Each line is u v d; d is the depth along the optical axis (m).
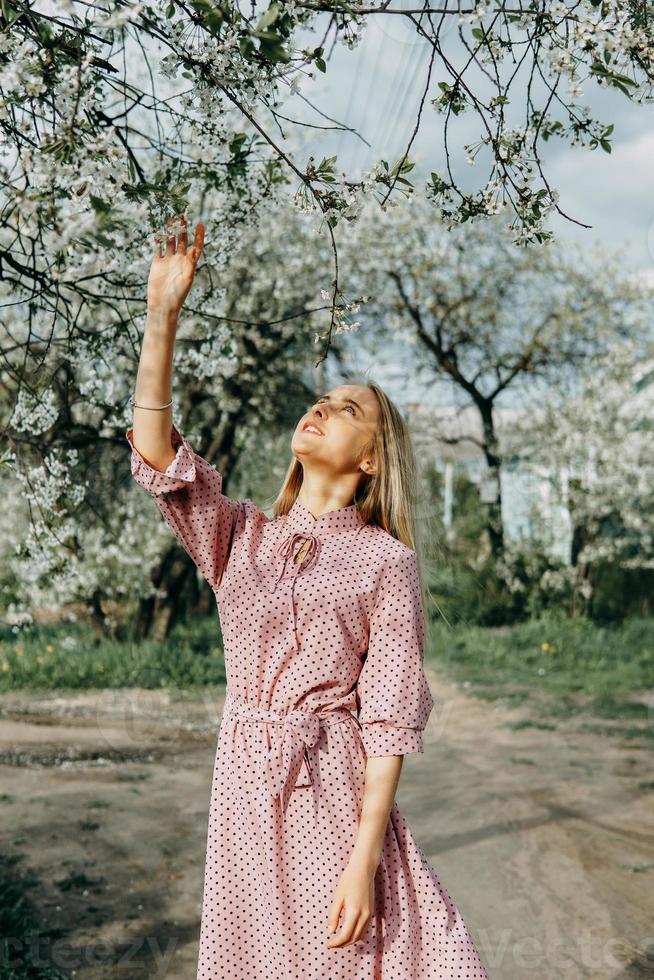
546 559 14.60
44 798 5.74
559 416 14.24
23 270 2.69
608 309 14.27
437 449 15.83
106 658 10.25
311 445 2.05
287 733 1.80
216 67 1.89
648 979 3.32
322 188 2.11
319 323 11.16
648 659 10.92
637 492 13.75
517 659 10.99
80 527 8.63
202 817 5.38
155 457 1.85
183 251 1.80
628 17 1.94
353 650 1.87
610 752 6.90
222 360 3.97
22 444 3.54
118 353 3.60
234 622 1.89
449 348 14.27
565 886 4.28
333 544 1.96
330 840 1.76
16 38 1.85
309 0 1.92
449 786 6.04
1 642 10.78
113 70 1.95
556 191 2.15
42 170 1.68
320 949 1.73
